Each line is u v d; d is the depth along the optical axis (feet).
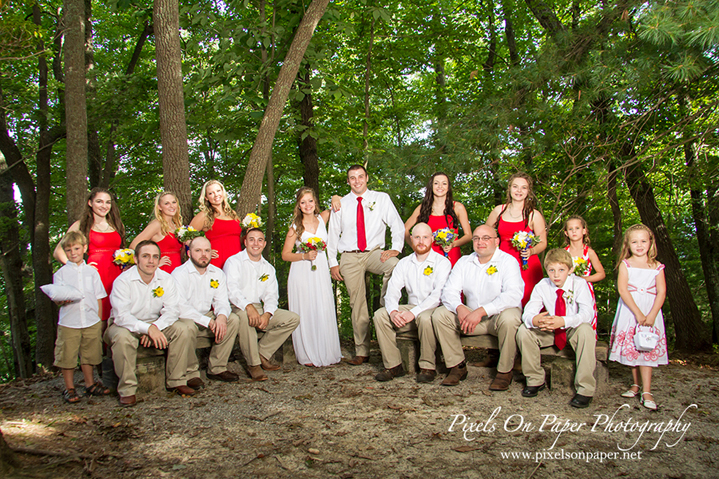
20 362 35.37
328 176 40.68
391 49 34.40
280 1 22.33
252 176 19.20
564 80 19.44
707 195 23.57
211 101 29.84
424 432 10.23
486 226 13.97
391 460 8.87
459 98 33.24
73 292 12.53
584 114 19.34
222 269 16.34
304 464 8.72
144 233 15.20
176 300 13.56
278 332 15.84
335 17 22.65
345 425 10.66
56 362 12.52
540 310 13.51
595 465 8.71
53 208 38.60
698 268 36.63
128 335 12.25
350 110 34.01
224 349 14.44
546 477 8.23
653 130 21.26
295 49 19.24
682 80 17.33
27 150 35.76
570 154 20.49
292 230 16.87
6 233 34.14
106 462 8.78
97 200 14.52
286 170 39.22
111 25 37.73
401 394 12.94
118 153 36.91
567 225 14.70
